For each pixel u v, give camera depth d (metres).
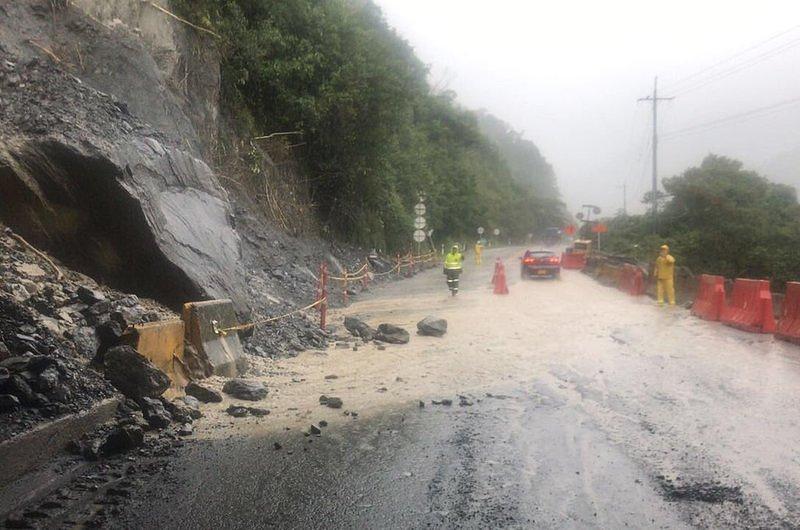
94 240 8.38
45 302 6.75
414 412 6.77
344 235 30.78
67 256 8.23
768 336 11.84
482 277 30.86
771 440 5.59
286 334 11.11
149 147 9.83
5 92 8.63
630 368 8.85
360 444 5.69
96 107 9.72
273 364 9.32
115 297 7.96
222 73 20.14
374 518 4.13
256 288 14.60
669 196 39.31
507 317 14.81
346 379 8.41
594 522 4.00
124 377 6.19
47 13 11.12
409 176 45.84
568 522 4.01
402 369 9.04
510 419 6.44
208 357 7.74
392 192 39.16
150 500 4.41
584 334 12.13
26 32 10.43
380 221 36.69
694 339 11.49
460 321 14.12
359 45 26.41
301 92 24.09
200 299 9.03
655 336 11.87
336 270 24.34
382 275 30.00
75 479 4.75
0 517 4.03
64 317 6.76
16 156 7.61
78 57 11.32
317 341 11.24
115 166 8.05
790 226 31.94
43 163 7.78
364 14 35.41
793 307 11.38
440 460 5.24
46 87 9.27
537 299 19.48
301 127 24.48
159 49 15.21
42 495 4.43
